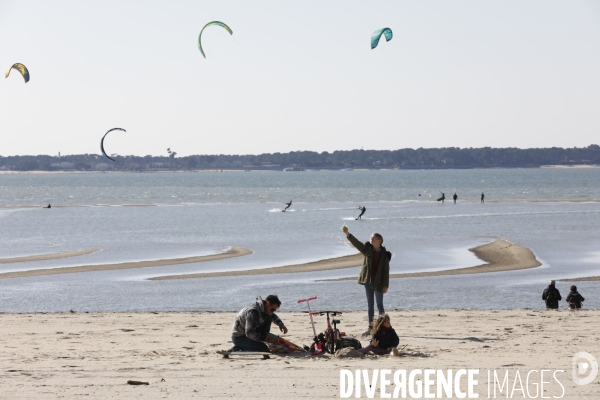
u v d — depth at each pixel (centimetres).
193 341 1255
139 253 3672
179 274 2877
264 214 7112
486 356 1067
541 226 5259
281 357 1072
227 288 2517
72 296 2370
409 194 12250
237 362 1018
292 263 3198
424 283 2603
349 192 13362
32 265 3203
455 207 8106
